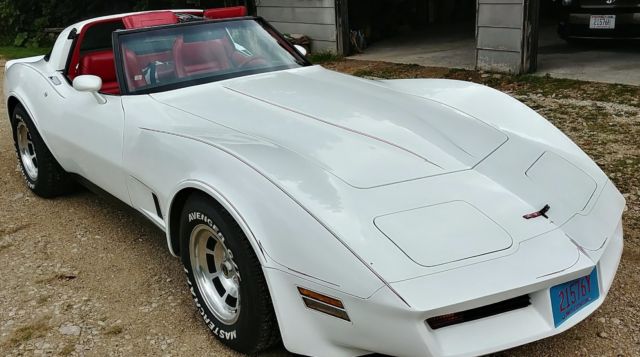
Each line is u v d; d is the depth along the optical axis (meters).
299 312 2.30
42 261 3.74
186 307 3.15
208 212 2.58
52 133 4.18
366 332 2.14
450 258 2.16
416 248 2.18
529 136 3.12
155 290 3.34
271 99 3.34
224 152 2.68
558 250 2.29
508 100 3.48
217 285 2.81
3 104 8.52
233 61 3.92
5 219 4.42
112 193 3.71
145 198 3.29
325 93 3.43
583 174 2.86
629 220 3.74
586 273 2.27
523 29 7.64
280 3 11.43
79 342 2.88
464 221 2.32
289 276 2.28
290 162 2.57
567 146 3.10
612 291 3.03
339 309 2.17
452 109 3.32
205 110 3.26
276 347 2.74
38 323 3.05
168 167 2.94
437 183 2.53
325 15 10.62
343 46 10.56
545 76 7.56
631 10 7.89
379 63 9.70
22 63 4.93
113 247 3.89
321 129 2.92
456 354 2.10
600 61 8.16
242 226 2.39
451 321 2.14
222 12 4.37
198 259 2.84
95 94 3.70
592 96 6.61
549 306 2.22
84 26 4.52
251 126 3.01
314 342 2.30
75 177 4.31
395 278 2.09
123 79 3.65
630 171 4.51
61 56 4.55
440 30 12.75
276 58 4.09
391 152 2.72
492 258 2.18
